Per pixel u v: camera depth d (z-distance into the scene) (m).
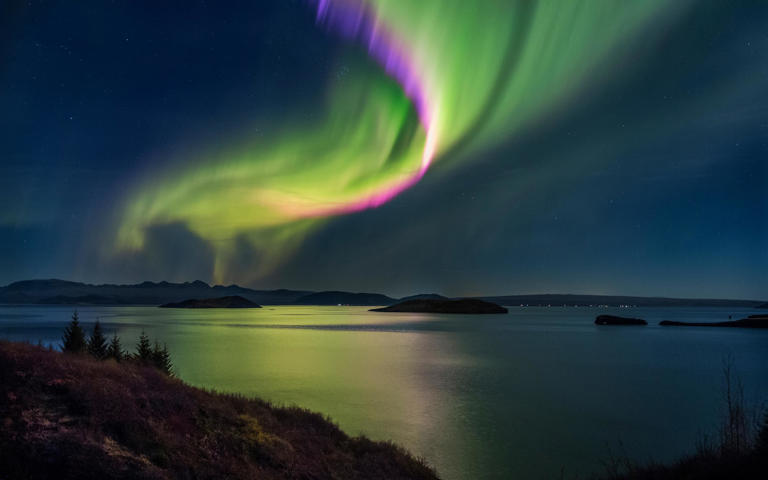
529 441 26.45
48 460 8.20
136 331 142.50
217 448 11.27
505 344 106.06
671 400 40.06
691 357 77.69
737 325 190.00
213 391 16.55
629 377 55.16
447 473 20.61
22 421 9.11
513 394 43.03
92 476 8.13
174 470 9.49
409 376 54.56
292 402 36.75
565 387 47.62
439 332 154.38
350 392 42.44
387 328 178.12
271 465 11.70
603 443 26.17
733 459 10.50
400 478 14.27
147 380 13.73
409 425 30.06
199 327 173.50
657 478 11.82
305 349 90.56
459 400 39.56
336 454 14.47
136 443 9.78
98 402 10.66
